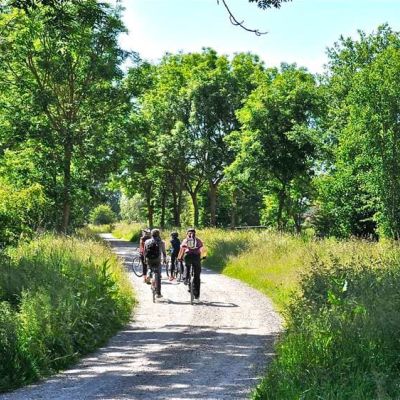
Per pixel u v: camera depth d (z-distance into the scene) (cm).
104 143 4331
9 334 1042
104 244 2842
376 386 730
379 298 1052
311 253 2186
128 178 6762
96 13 1638
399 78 3853
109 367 1051
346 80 5388
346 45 5553
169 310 1686
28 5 1481
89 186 4184
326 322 973
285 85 3878
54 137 4034
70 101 4191
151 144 5972
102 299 1434
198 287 1828
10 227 2009
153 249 1855
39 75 4234
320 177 4562
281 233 3375
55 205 3956
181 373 987
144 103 6091
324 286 1344
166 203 7725
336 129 4775
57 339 1121
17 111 4056
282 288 1911
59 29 1606
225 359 1084
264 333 1335
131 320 1538
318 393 726
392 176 3922
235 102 5731
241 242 3147
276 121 3809
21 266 1592
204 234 4094
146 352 1167
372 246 2227
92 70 4062
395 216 3947
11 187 2114
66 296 1298
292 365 860
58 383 946
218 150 5709
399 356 834
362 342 876
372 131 3897
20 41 3800
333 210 4606
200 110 5762
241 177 4028
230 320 1516
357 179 4312
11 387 924
